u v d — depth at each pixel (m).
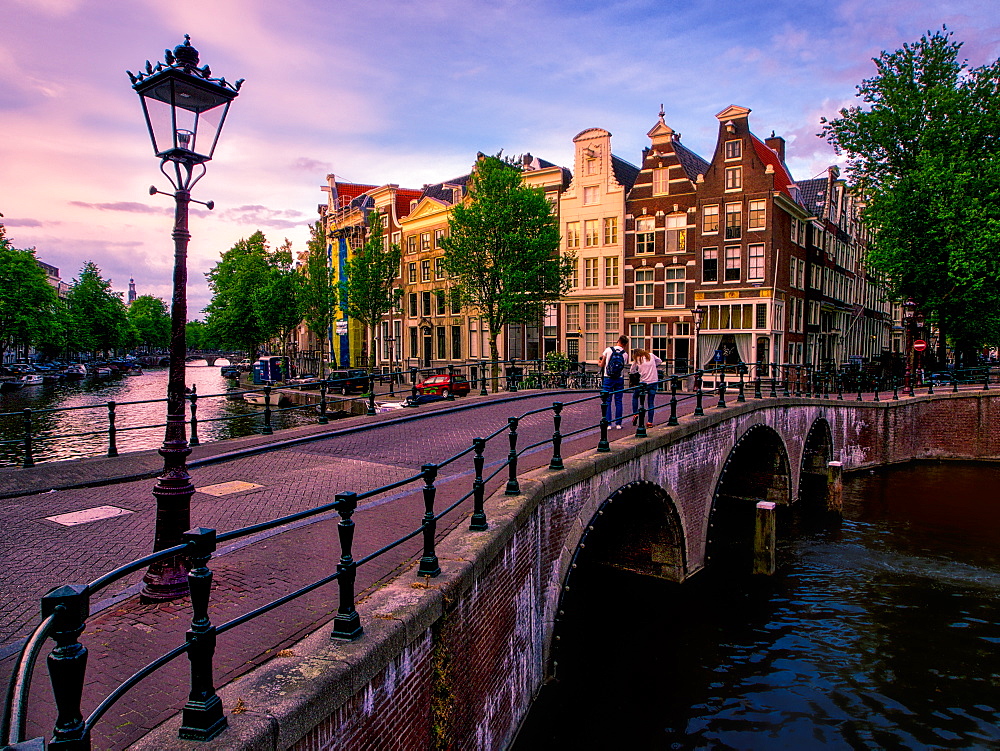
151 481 9.17
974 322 29.31
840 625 11.46
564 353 34.19
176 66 4.61
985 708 9.08
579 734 8.44
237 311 53.06
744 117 28.80
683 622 11.60
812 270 33.75
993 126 26.58
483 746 5.99
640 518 13.23
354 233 49.72
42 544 6.27
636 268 32.03
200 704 2.95
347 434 13.20
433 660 4.91
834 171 36.25
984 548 15.23
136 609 4.75
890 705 9.16
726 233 29.36
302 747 3.34
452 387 28.44
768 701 9.25
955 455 25.88
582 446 10.98
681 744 8.28
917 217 26.45
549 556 8.23
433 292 39.22
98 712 2.35
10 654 4.14
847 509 18.72
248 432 27.67
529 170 35.34
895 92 27.55
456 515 7.04
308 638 4.02
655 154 31.45
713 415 13.87
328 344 54.94
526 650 7.48
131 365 74.38
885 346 53.03
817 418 20.98
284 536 6.41
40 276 48.84
